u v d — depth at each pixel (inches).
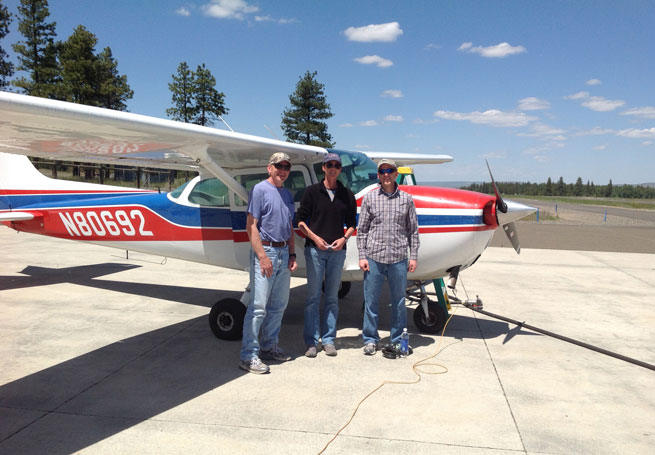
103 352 140.3
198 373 125.3
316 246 136.0
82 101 1310.3
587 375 128.0
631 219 984.9
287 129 1649.9
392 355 137.9
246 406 105.7
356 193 155.3
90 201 202.2
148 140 124.7
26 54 1315.2
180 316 181.3
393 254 135.0
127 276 256.5
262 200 123.5
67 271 266.4
